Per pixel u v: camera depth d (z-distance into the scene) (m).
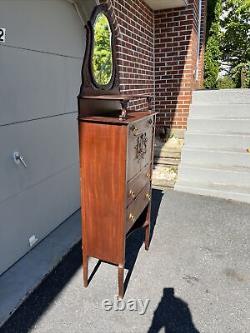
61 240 2.77
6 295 2.06
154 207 3.46
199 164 4.19
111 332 1.81
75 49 2.94
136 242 2.74
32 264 2.40
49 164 2.75
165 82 5.24
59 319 1.89
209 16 8.31
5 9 1.99
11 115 2.20
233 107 4.66
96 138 1.77
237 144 4.26
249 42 10.12
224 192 3.71
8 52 2.08
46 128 2.64
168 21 4.92
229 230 2.96
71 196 3.22
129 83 4.08
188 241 2.77
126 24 3.78
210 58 8.60
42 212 2.73
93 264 2.44
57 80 2.71
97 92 1.99
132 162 1.87
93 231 1.98
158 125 5.49
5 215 2.26
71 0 2.71
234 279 2.28
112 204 1.85
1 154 2.15
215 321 1.90
